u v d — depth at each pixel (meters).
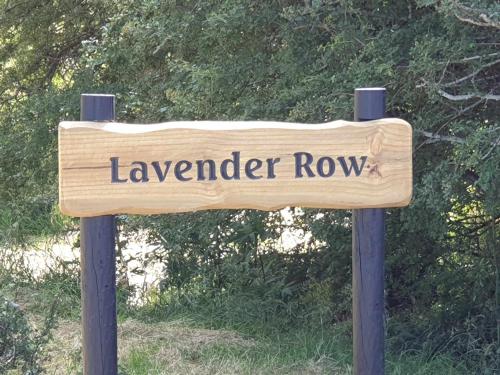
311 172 2.98
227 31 5.41
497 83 4.91
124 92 6.74
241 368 5.22
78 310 6.52
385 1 5.09
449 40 4.68
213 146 2.93
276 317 6.39
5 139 7.48
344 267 6.41
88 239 2.97
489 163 4.33
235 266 6.83
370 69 4.68
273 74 5.61
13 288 6.84
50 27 7.95
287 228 6.73
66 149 2.88
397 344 5.82
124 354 5.42
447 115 4.91
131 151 2.90
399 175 3.03
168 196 2.92
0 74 8.11
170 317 6.49
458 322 5.84
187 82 5.96
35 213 8.21
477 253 5.93
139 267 7.36
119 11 7.00
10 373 4.14
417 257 6.05
